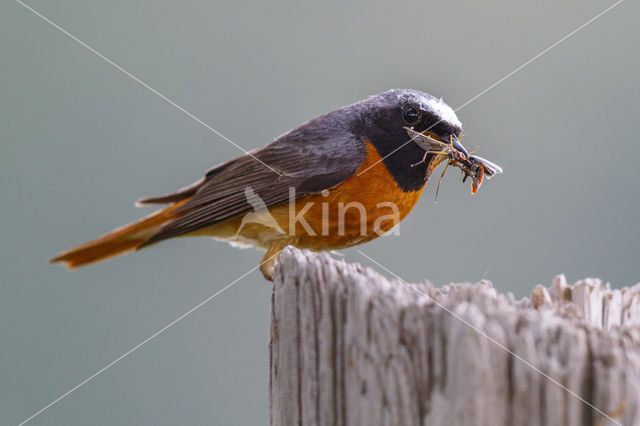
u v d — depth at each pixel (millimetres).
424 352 2318
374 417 2439
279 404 2633
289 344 2631
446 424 2250
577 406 2121
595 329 2420
